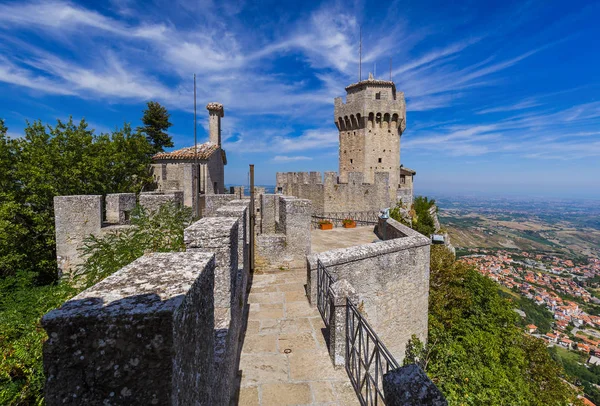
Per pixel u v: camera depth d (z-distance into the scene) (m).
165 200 8.95
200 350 1.82
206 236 3.62
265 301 7.07
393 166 33.75
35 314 5.31
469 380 10.93
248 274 7.80
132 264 1.96
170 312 1.31
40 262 14.77
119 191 21.97
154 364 1.32
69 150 20.70
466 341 13.78
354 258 7.30
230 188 20.48
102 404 1.32
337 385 4.48
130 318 1.30
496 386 11.18
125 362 1.31
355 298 4.85
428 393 2.42
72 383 1.32
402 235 11.01
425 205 29.91
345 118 35.22
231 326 3.82
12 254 13.89
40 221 15.91
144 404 1.33
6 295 7.14
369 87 32.88
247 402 4.12
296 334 5.75
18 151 18.78
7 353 4.48
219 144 26.12
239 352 5.15
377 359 3.67
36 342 4.52
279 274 8.73
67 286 6.04
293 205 8.95
